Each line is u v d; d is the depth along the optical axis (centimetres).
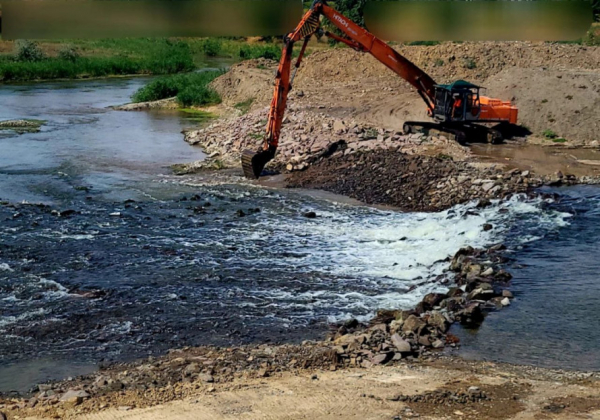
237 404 1115
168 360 1345
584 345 1395
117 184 2677
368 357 1333
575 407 1103
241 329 1489
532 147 2978
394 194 2470
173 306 1598
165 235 2084
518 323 1501
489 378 1232
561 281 1714
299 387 1185
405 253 1952
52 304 1603
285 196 2512
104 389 1195
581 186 2450
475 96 3120
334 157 2838
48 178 2748
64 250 1938
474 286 1664
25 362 1348
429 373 1256
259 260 1891
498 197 2333
